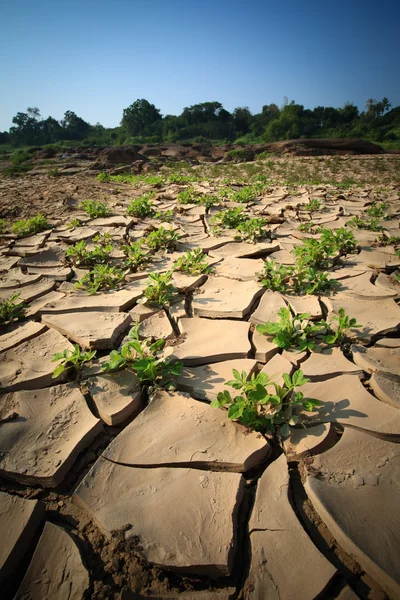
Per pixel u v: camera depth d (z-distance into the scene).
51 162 27.53
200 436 1.85
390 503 1.47
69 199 7.98
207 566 1.31
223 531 1.42
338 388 2.13
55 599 1.26
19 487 1.69
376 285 3.52
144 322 2.99
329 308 3.08
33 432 1.92
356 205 7.22
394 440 1.79
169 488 1.60
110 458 1.76
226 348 2.54
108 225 5.96
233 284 3.62
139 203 6.73
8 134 90.31
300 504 1.54
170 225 5.80
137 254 4.21
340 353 2.47
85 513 1.56
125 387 2.22
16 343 2.71
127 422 2.04
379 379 2.18
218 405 1.93
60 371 2.29
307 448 1.74
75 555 1.38
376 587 1.28
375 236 5.12
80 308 3.19
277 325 2.63
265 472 1.67
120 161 26.45
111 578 1.32
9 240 5.39
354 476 1.60
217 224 5.88
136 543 1.39
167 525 1.45
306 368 2.32
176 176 11.49
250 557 1.36
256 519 1.47
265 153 32.00
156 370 2.24
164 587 1.30
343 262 4.14
